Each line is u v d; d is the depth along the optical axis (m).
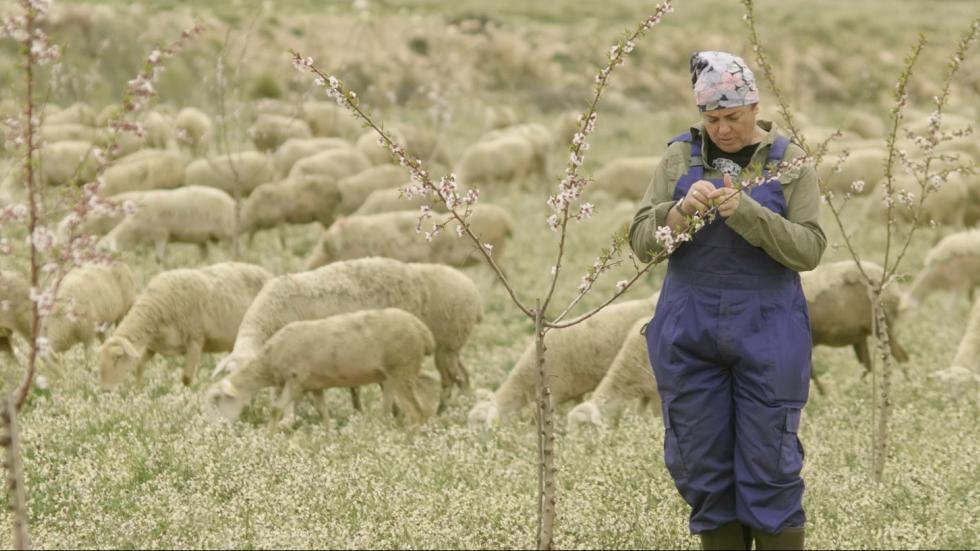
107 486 11.78
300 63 7.80
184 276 18.12
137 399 15.55
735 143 7.86
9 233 26.73
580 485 11.42
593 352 16.56
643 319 16.69
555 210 8.00
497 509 10.73
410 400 15.91
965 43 11.12
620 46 7.75
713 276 7.83
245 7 72.94
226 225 26.42
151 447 13.03
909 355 19.80
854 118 47.19
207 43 58.09
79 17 56.47
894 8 108.38
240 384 15.30
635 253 8.07
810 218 7.76
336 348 15.28
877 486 11.35
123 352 16.64
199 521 10.38
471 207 7.98
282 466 12.44
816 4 108.94
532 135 40.34
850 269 17.77
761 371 7.74
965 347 16.89
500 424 14.97
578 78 70.81
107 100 47.19
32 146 7.30
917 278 24.84
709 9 100.75
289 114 43.66
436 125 50.91
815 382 17.20
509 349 20.72
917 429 14.43
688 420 7.99
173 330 17.86
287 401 15.25
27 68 7.20
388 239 23.48
